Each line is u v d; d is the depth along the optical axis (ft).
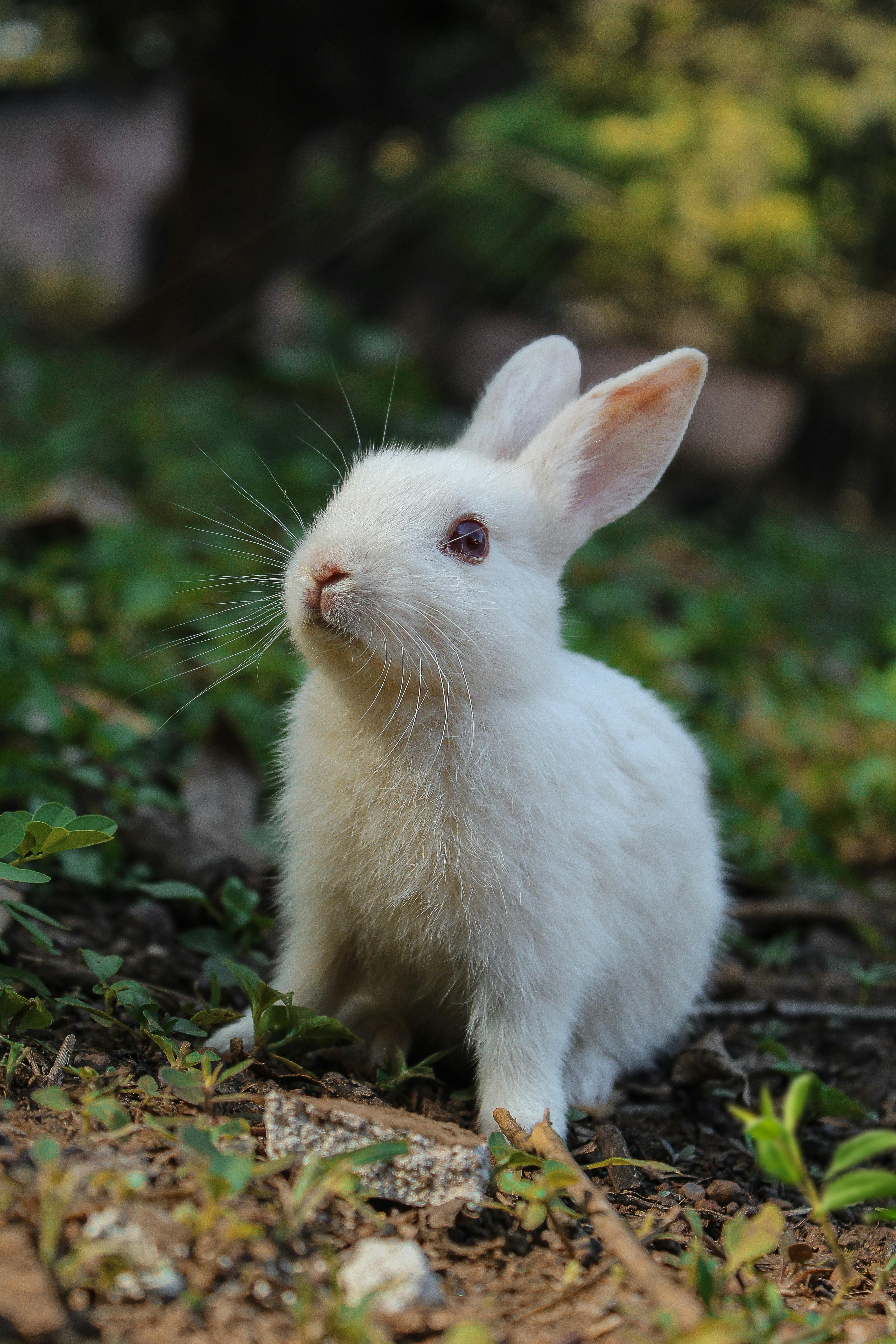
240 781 2.88
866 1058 2.68
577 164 8.39
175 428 5.50
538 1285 2.06
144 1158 2.08
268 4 7.72
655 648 3.88
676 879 2.49
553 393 2.61
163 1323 1.93
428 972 2.40
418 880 2.33
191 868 2.66
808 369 9.51
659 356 2.45
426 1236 2.10
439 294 8.32
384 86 8.21
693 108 8.75
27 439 5.09
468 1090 2.41
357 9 7.83
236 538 3.69
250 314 7.84
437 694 2.31
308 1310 1.94
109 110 9.77
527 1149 2.22
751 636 4.43
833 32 8.60
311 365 6.93
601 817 2.36
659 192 8.83
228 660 3.03
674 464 7.82
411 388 7.16
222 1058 2.29
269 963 2.56
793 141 8.80
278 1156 2.13
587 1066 2.48
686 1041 2.67
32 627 3.12
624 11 8.42
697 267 9.16
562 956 2.33
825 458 9.65
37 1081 2.19
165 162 9.56
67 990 2.42
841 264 9.17
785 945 2.97
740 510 7.30
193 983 2.52
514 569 2.36
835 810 3.40
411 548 2.30
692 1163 2.41
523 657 2.33
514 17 8.25
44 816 2.26
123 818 2.73
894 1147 2.21
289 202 8.11
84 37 8.89
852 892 3.20
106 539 3.53
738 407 7.95
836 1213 2.33
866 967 2.95
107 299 9.71
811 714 4.06
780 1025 2.74
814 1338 1.99
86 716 2.86
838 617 5.64
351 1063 2.42
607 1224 2.06
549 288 9.09
